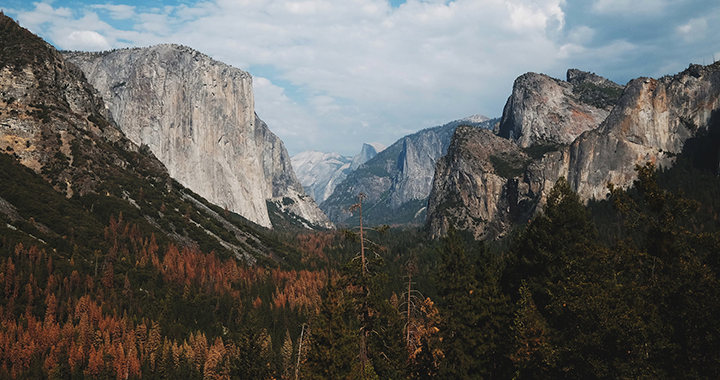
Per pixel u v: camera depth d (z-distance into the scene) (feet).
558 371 161.79
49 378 382.01
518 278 210.79
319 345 177.99
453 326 198.29
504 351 193.98
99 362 399.44
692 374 137.28
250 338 319.06
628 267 172.14
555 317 172.76
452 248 218.59
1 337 394.52
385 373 193.36
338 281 177.17
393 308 179.93
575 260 181.98
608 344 143.84
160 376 416.46
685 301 143.84
